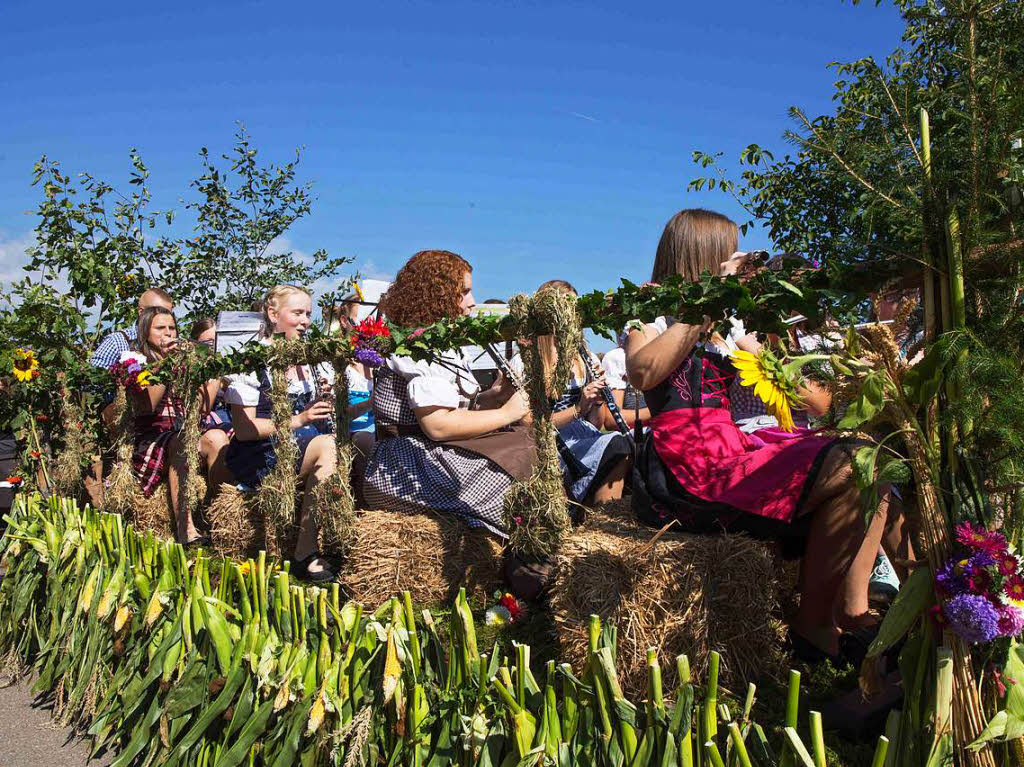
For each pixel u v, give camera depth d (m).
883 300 2.10
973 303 1.77
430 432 3.38
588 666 1.93
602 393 4.11
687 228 2.89
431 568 3.31
